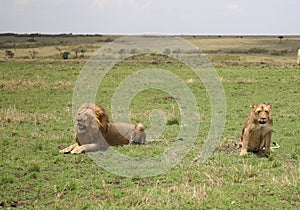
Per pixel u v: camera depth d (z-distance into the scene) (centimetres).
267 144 1145
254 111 1122
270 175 944
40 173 966
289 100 2361
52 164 1038
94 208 746
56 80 3200
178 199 797
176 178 933
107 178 929
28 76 3409
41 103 2230
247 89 2803
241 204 778
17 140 1303
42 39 12019
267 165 1029
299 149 1198
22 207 764
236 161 1073
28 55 6494
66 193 837
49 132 1459
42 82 3022
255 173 949
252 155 1130
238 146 1212
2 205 777
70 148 1165
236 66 4394
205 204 773
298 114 1884
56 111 1972
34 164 1017
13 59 5462
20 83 2952
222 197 802
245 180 909
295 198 802
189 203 778
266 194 828
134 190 843
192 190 834
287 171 974
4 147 1212
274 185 871
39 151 1175
